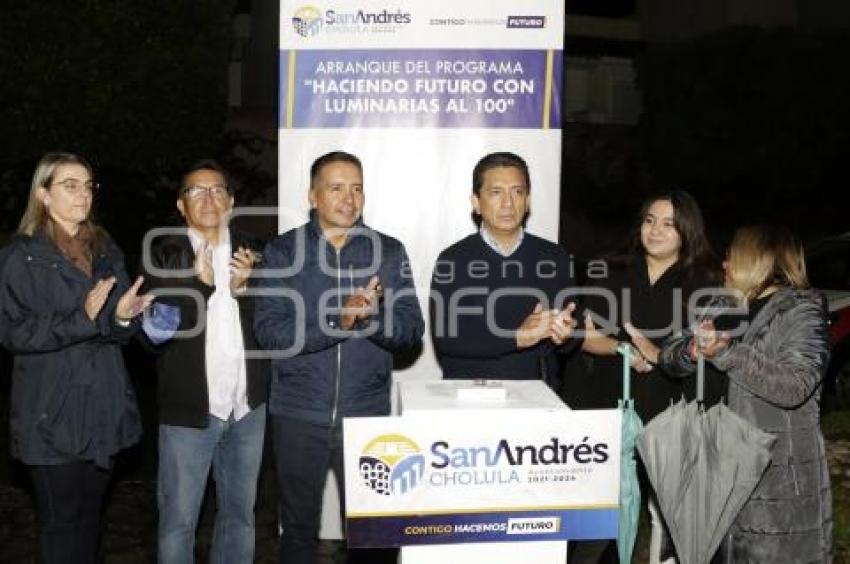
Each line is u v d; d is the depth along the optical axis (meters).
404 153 4.83
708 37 15.36
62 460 3.53
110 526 5.43
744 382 3.30
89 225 3.73
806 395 3.28
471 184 4.85
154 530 5.41
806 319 3.36
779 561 3.38
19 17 6.77
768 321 3.42
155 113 7.22
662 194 4.03
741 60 15.02
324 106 4.80
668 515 3.30
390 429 2.93
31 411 3.52
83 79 6.91
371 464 2.92
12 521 5.46
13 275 3.47
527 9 4.80
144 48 7.12
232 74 19.09
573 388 4.22
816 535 3.41
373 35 4.78
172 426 3.79
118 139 7.13
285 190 4.82
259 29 17.34
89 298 3.43
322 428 3.81
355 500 2.93
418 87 4.81
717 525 3.26
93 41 6.92
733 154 15.10
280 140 4.80
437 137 4.83
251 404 3.91
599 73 19.22
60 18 6.85
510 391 3.26
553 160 4.86
